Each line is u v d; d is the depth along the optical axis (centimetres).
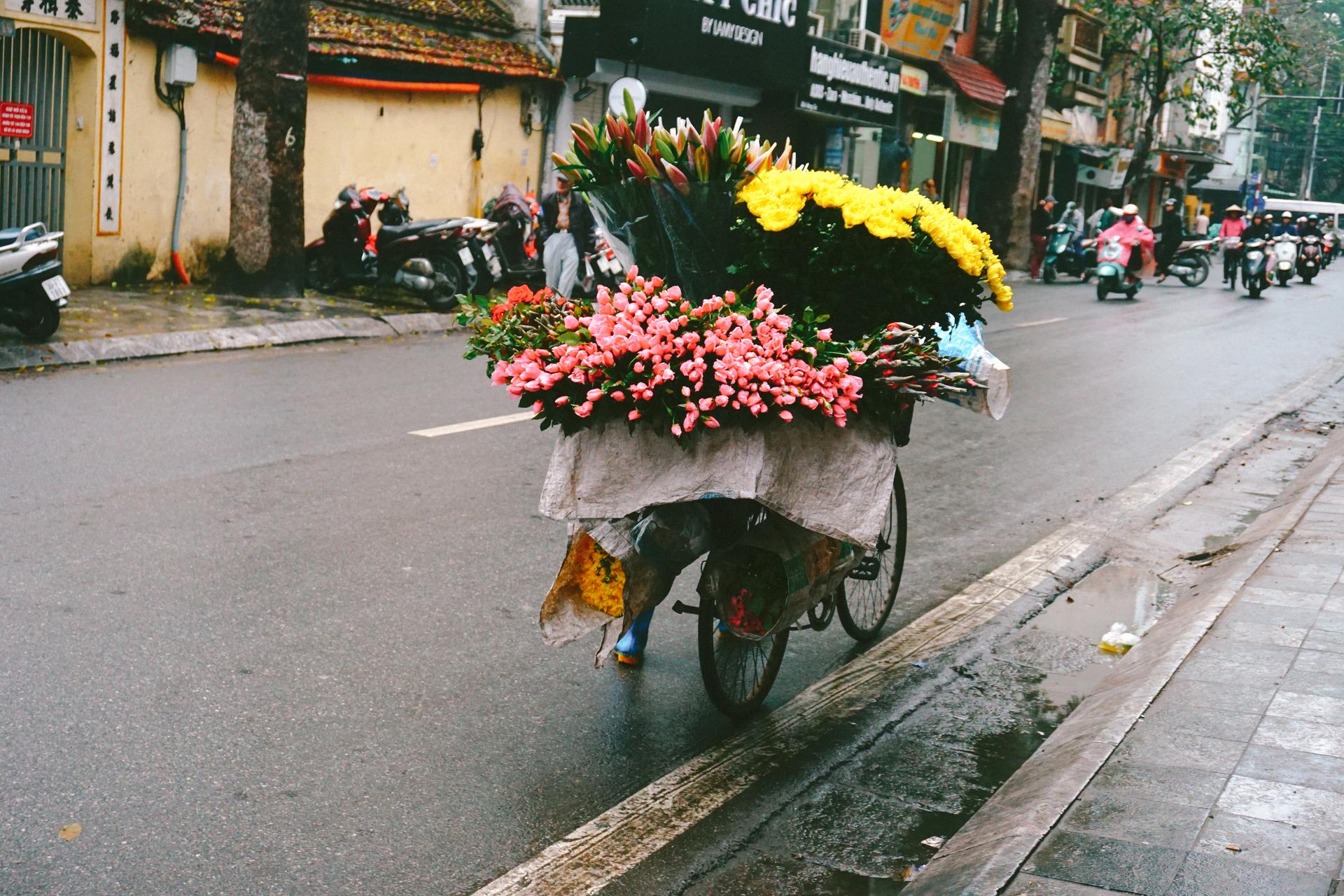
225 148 1592
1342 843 330
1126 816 345
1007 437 976
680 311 386
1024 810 360
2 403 852
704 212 401
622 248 430
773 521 428
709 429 383
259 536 605
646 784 400
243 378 1007
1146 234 2230
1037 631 564
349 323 1295
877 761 427
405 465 754
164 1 1451
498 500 691
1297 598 541
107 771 379
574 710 450
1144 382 1286
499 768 403
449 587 555
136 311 1241
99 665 450
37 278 1002
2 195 1337
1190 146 5534
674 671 493
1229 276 2722
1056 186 3947
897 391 407
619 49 1983
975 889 309
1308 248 3022
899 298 412
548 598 412
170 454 745
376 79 1755
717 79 2153
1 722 404
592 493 387
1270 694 434
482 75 1938
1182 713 418
